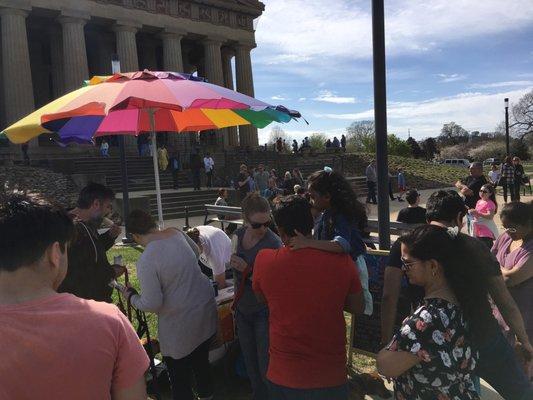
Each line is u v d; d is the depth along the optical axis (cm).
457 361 212
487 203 695
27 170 2034
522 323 307
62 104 378
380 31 428
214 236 477
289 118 453
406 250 226
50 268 156
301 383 258
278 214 279
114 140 3303
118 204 1694
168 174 2700
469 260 222
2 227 147
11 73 2877
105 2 3291
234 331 446
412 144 6325
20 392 141
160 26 3594
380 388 415
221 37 3997
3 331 142
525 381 283
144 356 162
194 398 409
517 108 6500
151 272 346
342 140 4562
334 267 262
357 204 340
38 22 3394
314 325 259
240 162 3234
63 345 145
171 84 392
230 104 387
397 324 387
